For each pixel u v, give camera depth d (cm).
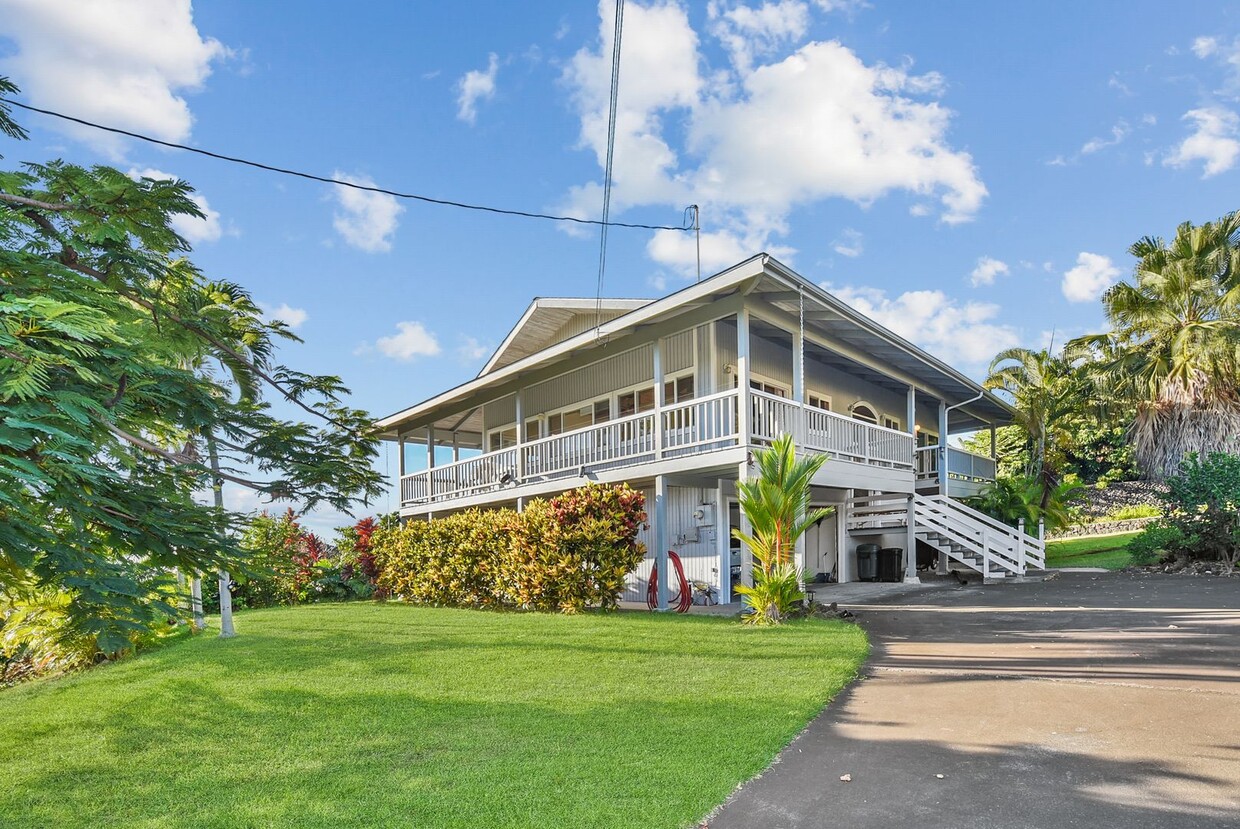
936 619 989
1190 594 1105
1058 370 2120
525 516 1265
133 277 640
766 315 1223
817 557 1675
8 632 967
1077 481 2300
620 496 1189
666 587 1224
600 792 388
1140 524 2295
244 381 782
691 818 356
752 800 378
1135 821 334
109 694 699
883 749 448
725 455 1138
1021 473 2798
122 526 489
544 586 1213
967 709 525
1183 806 346
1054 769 400
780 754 446
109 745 532
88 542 486
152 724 582
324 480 706
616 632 925
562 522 1196
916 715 517
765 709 537
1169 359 2105
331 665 777
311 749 494
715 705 555
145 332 637
